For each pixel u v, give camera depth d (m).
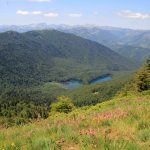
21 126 12.72
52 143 7.82
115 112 12.58
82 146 7.38
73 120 11.61
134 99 21.39
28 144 8.00
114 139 7.72
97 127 10.13
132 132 8.98
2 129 12.20
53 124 11.12
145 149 6.97
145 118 10.83
